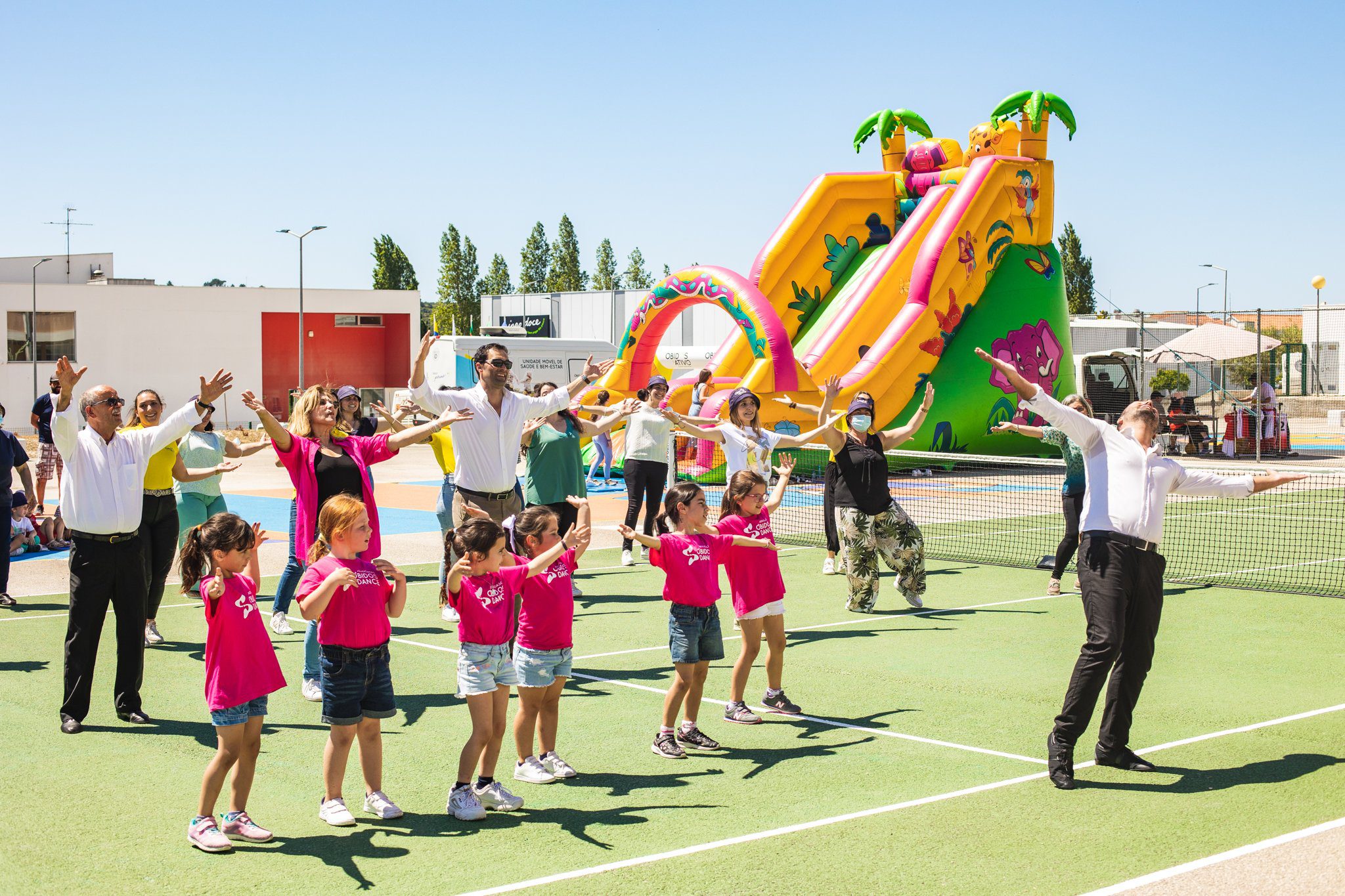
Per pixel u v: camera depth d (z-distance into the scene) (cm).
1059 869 495
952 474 2559
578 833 545
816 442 1085
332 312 5312
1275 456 3062
